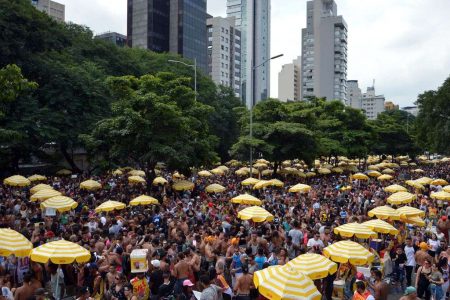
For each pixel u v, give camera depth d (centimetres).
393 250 1634
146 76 3081
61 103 4097
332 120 5603
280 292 911
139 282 1066
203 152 3228
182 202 2548
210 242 1500
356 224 1576
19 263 1251
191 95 3209
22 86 1858
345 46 16462
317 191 3341
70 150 5022
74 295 1296
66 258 1094
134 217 1964
